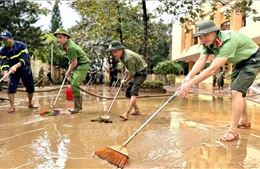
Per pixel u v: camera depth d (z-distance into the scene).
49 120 4.05
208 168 2.09
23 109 5.22
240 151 2.54
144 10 12.27
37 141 2.84
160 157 2.36
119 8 14.10
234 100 3.01
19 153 2.44
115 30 14.74
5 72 4.83
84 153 2.46
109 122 3.93
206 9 17.11
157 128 3.57
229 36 2.87
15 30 16.84
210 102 7.22
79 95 4.86
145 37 12.49
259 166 2.14
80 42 19.55
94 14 14.14
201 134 3.22
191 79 2.84
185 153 2.47
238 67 3.19
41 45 18.94
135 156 2.39
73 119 4.16
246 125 3.67
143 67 4.34
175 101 7.44
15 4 16.92
